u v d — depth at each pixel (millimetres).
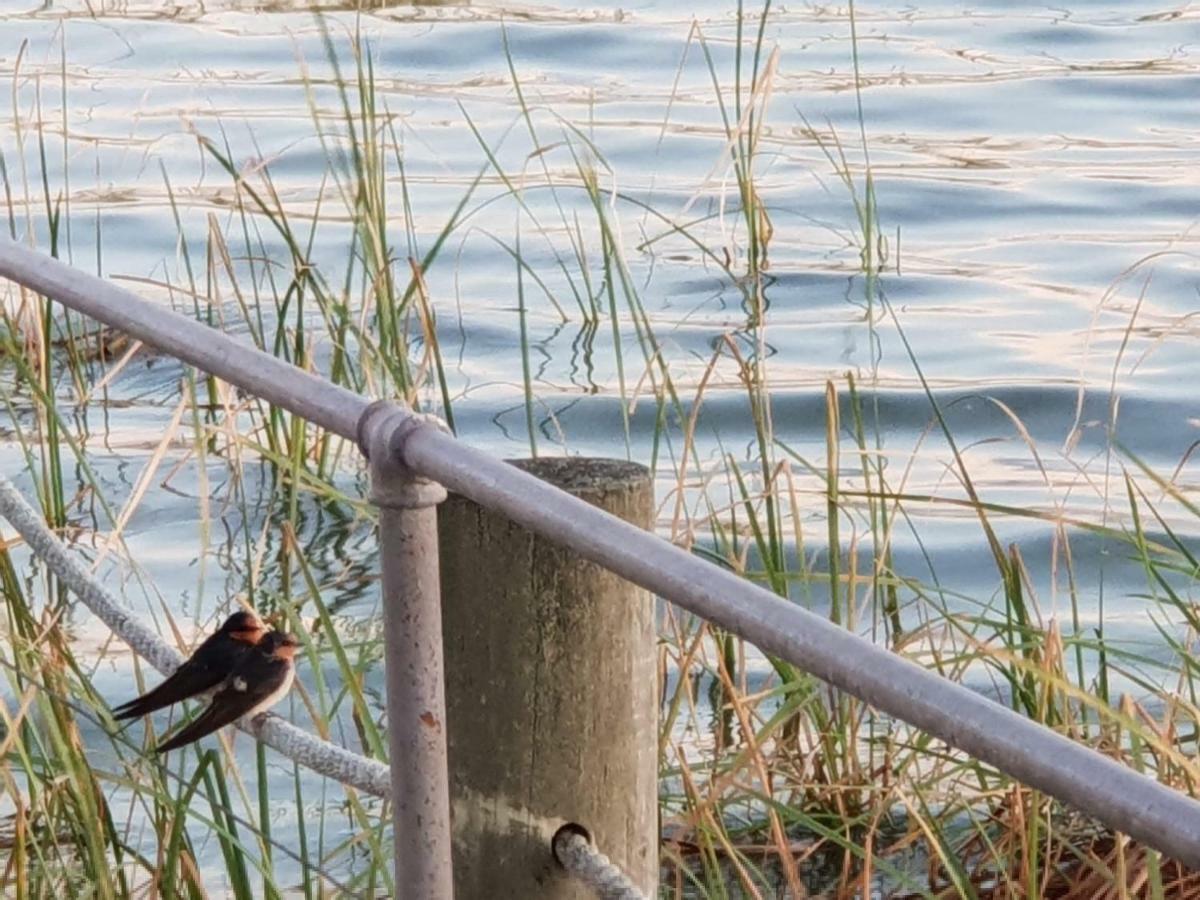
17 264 4930
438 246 9734
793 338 15664
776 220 19062
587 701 4641
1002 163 21406
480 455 3662
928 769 8648
